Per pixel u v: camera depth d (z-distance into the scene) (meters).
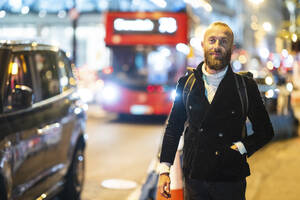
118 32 15.58
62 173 5.74
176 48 15.45
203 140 3.05
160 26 15.45
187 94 3.12
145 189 5.70
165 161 3.22
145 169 8.54
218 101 3.03
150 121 15.84
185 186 3.17
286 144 10.83
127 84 15.77
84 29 26.00
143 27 15.48
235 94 3.03
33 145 4.87
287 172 8.08
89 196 6.73
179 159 3.87
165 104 15.62
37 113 5.08
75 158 6.25
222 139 3.03
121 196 6.78
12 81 4.79
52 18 24.47
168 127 3.24
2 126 4.39
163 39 15.42
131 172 8.30
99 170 8.41
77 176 6.36
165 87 15.61
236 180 3.06
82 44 26.20
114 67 15.83
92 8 25.70
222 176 3.04
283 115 11.49
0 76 4.67
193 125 3.09
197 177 3.06
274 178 7.62
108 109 15.91
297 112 18.05
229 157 3.03
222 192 3.06
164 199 3.58
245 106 3.05
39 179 5.03
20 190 4.55
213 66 3.02
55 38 25.31
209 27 3.05
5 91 4.60
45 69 5.64
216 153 3.03
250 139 3.09
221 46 3.00
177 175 3.87
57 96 5.75
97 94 21.33
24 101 4.61
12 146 4.43
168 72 15.64
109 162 9.09
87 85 21.27
